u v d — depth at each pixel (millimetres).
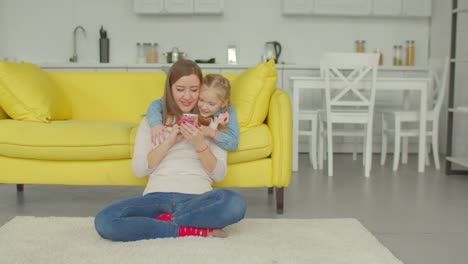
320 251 1755
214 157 1950
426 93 3846
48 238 1863
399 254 1867
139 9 5145
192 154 1979
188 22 5438
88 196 2854
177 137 1974
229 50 5379
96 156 2314
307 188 3174
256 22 5453
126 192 2982
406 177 3641
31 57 5414
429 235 2131
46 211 2479
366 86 3797
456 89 4777
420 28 5512
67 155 2301
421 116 3859
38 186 3111
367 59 3654
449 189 3184
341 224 2146
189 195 1860
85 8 5398
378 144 5082
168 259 1610
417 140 5055
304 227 2090
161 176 1922
